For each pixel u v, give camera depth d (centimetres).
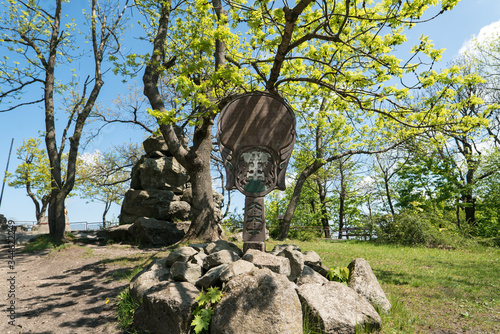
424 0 689
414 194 2334
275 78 963
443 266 1020
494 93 2214
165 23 1425
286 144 680
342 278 602
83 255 1128
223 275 492
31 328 555
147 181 1641
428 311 586
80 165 2870
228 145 684
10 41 1709
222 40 808
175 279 545
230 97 955
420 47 816
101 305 646
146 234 1415
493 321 542
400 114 964
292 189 2975
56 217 1545
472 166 2214
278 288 441
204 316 442
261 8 779
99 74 1761
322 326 453
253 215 662
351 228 2200
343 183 2633
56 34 1775
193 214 1341
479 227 2359
